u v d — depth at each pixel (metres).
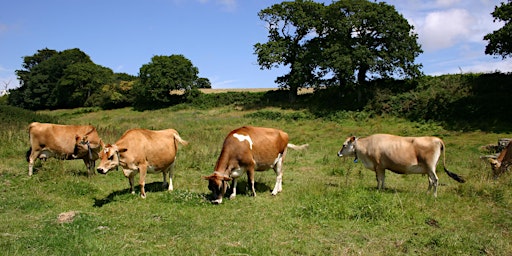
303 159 16.03
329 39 39.69
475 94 29.08
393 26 34.94
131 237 6.60
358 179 11.98
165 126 33.88
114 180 11.19
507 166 11.21
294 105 43.12
